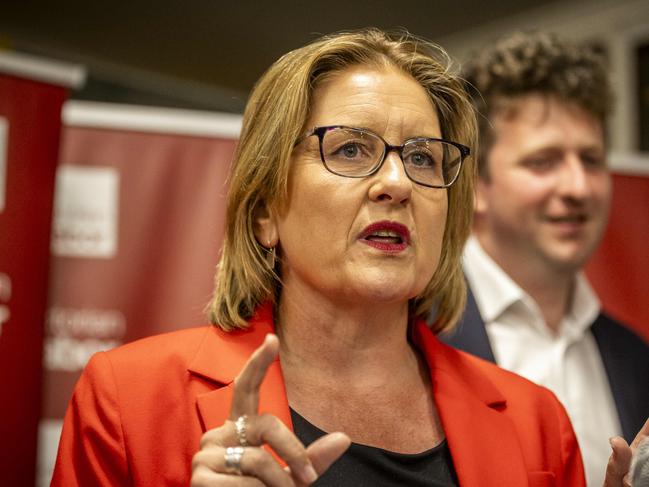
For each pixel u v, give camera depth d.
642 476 1.22
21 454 2.39
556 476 1.52
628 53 4.14
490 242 2.34
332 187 1.34
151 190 2.84
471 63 2.39
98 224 2.77
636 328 3.11
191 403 1.37
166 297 2.79
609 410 2.29
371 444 1.37
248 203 1.47
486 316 2.31
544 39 2.31
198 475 1.07
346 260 1.33
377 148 1.36
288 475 1.07
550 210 2.21
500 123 2.26
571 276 2.34
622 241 3.17
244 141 1.48
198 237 2.84
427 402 1.49
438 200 1.42
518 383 1.64
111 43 4.59
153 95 5.00
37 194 2.50
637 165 3.25
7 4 4.18
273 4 4.24
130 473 1.33
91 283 2.74
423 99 1.44
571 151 2.22
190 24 4.41
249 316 1.52
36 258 2.47
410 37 1.58
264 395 1.34
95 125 2.83
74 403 1.41
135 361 1.43
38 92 2.54
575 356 2.35
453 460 1.39
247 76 5.04
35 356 2.45
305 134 1.38
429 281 1.56
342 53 1.43
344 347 1.43
